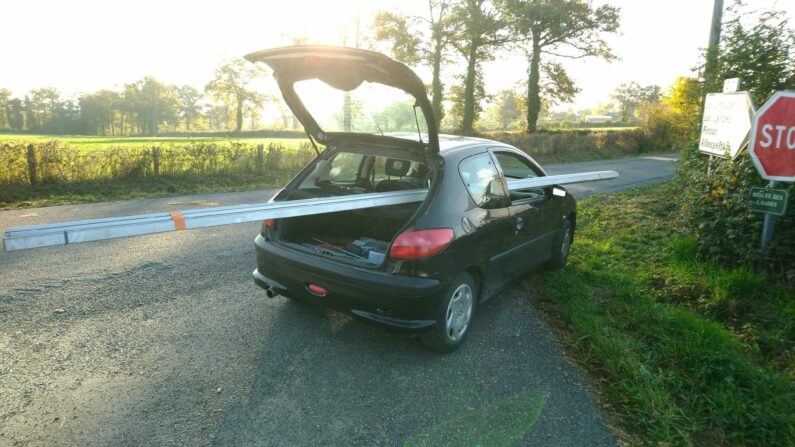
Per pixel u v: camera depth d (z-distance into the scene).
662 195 11.13
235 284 4.88
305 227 4.13
